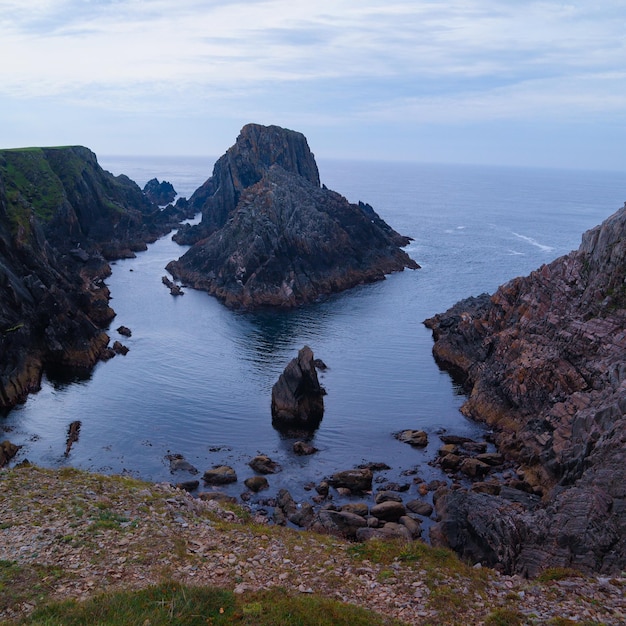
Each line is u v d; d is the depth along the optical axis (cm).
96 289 11462
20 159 16100
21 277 8688
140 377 7838
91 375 7869
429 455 5847
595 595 2531
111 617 2050
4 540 2730
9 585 2338
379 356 8794
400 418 6719
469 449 5934
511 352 7094
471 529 3788
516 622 2250
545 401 6047
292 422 6475
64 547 2691
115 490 3566
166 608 2131
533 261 16462
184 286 13275
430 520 4538
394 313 11238
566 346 6222
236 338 9588
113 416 6619
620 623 2258
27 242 9512
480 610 2370
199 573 2548
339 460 5716
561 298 7125
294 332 9962
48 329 8106
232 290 11944
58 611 2114
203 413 6750
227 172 18975
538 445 5341
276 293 11750
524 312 7656
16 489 3403
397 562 2792
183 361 8475
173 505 3438
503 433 6184
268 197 13788
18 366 7256
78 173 17150
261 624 2059
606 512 3534
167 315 10912
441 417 6769
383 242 15588
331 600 2342
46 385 7481
